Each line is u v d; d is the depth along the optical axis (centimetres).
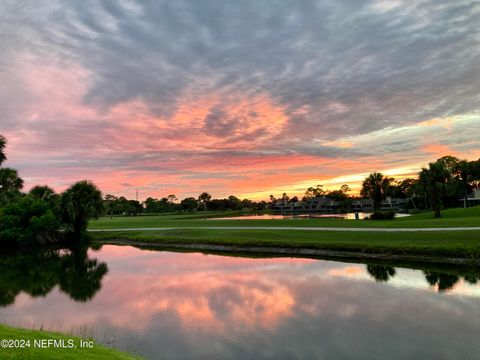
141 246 4650
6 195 6078
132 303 1914
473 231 3225
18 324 1625
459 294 1911
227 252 3809
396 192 14238
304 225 5150
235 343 1333
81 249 4588
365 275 2428
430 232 3400
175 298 1978
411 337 1353
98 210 5644
